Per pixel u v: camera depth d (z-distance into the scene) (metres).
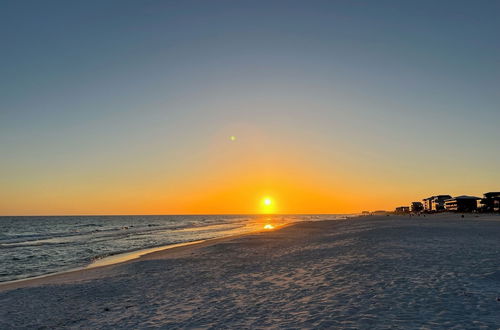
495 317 7.34
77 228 79.81
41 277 19.33
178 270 17.78
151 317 9.63
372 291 10.11
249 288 12.17
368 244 21.09
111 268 20.28
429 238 22.94
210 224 94.75
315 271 14.04
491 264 12.95
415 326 7.10
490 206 69.94
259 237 34.41
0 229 78.50
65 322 9.92
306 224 63.09
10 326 9.88
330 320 7.94
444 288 9.85
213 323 8.59
